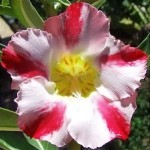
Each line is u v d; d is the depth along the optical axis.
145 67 0.17
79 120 0.17
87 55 0.18
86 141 0.17
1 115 0.19
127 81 0.17
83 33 0.17
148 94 0.47
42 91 0.17
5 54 0.16
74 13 0.17
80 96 0.18
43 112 0.17
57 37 0.17
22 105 0.16
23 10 0.19
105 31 0.17
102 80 0.17
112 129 0.17
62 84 0.18
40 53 0.17
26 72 0.17
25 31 0.16
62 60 0.18
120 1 0.49
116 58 0.17
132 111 0.17
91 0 0.20
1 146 0.21
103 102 0.17
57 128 0.17
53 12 0.20
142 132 0.47
